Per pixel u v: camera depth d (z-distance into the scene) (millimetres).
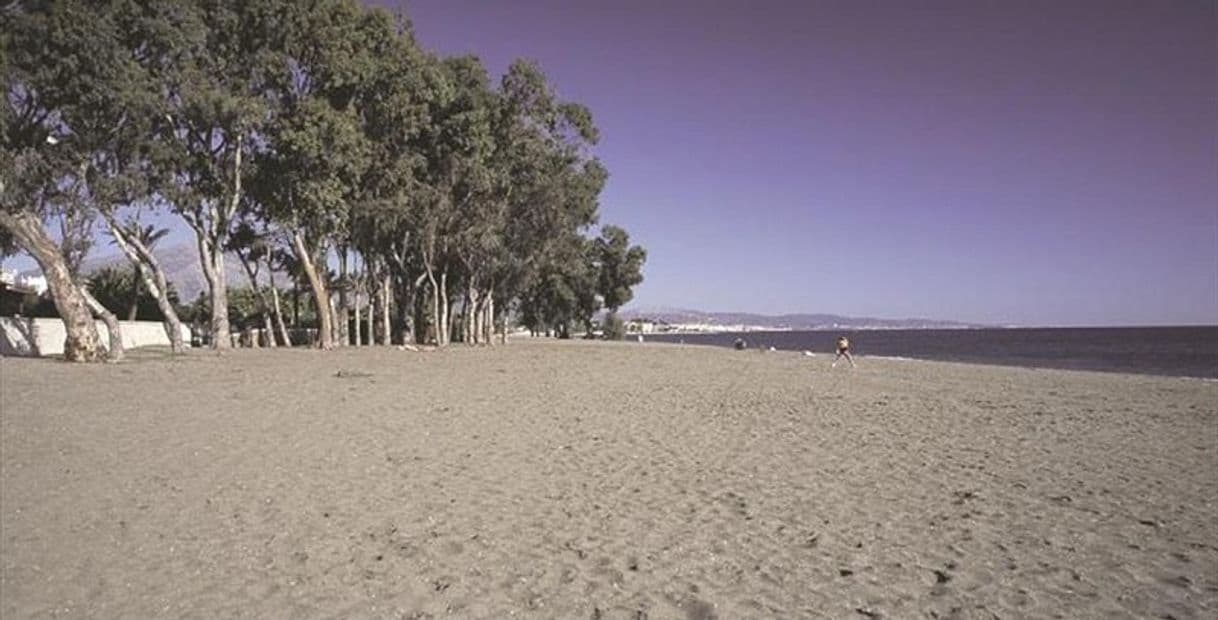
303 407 15938
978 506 8430
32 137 26266
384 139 39375
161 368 25125
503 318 71625
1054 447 12570
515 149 46906
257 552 6578
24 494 8375
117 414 14375
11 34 23500
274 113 34344
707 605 5516
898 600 5641
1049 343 103688
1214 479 10000
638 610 5418
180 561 6332
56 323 35312
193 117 31922
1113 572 6273
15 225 25938
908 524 7668
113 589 5707
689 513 8008
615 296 97750
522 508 8133
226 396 17625
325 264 47594
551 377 25859
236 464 10109
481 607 5453
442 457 10844
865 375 30312
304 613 5301
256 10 32125
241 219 41938
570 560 6473
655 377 26906
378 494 8641
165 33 27609
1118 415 17406
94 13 24500
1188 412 18203
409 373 25891
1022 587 5914
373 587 5809
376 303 58125
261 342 50156
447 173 44250
